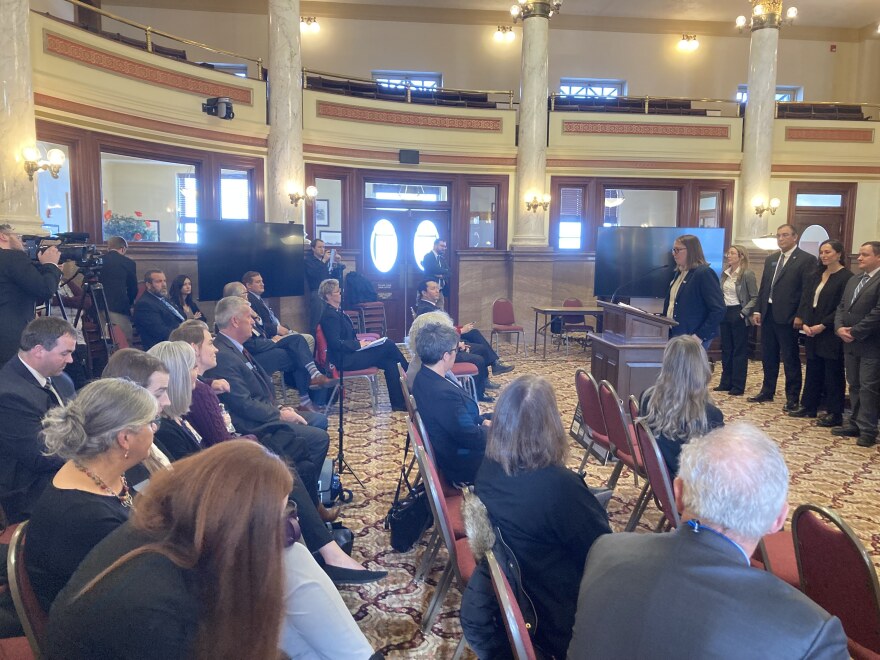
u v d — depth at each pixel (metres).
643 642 1.07
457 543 2.38
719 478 1.14
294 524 1.50
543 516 1.76
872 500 3.65
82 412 1.60
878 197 11.18
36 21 6.10
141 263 7.56
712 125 10.72
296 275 8.32
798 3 11.91
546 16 10.05
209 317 8.09
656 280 8.91
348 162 9.68
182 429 2.50
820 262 5.29
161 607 0.97
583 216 10.86
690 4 12.06
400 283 10.55
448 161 10.26
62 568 1.49
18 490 2.40
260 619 1.01
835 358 5.07
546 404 1.83
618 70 12.80
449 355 3.02
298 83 8.70
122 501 1.64
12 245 4.10
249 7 11.77
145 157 7.48
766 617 1.01
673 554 1.13
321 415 3.91
